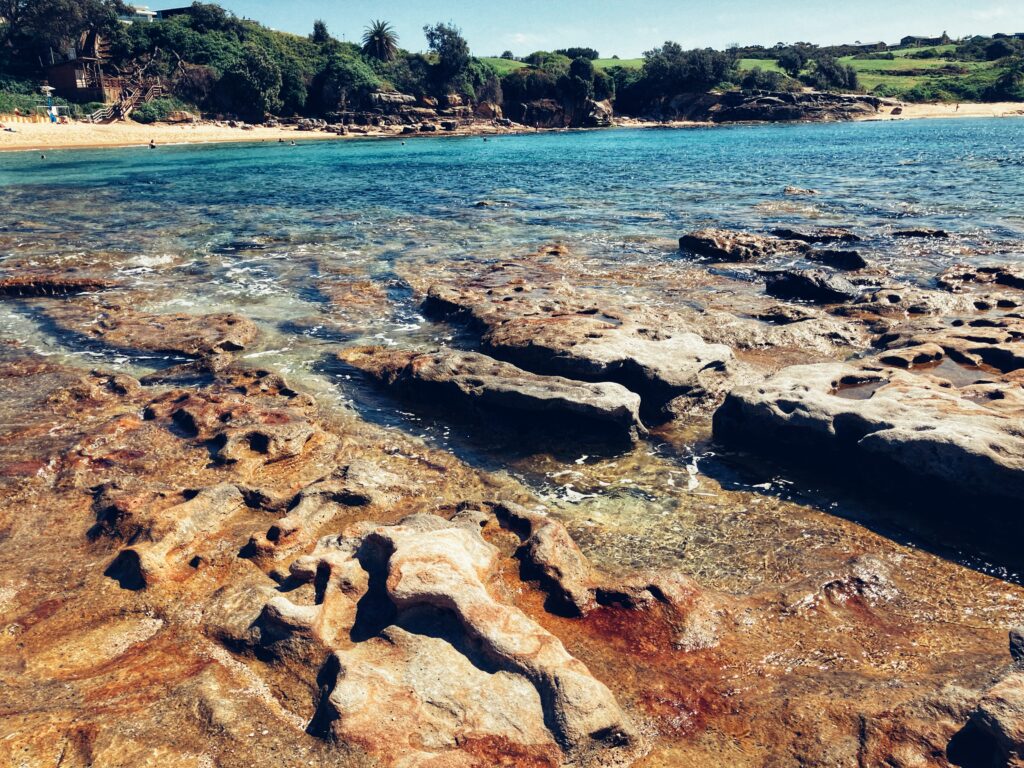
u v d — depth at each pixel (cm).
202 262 2527
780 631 785
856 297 2020
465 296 1944
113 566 888
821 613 816
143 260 2514
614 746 628
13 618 805
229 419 1261
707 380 1421
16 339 1770
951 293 2000
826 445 1145
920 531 989
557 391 1290
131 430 1241
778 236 2869
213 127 10250
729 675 720
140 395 1414
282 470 1162
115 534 945
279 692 686
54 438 1220
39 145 8075
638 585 816
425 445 1266
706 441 1292
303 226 3203
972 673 712
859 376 1350
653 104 14325
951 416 1084
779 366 1584
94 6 10306
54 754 607
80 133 8638
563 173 5534
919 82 15275
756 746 636
